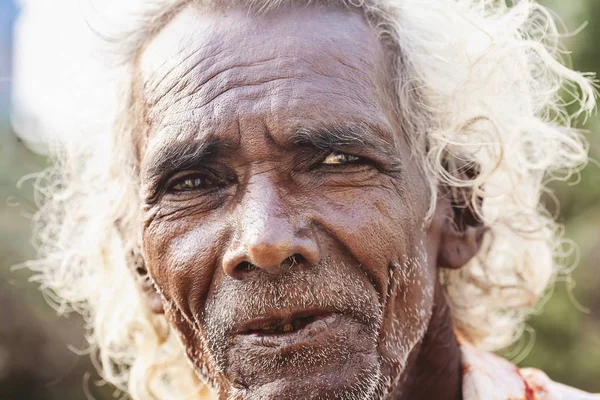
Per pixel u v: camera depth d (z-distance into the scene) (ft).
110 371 8.68
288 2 5.56
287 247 4.95
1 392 15.64
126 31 6.38
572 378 13.82
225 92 5.34
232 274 5.12
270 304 5.02
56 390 15.80
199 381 7.95
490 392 6.44
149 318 7.95
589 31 11.38
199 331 5.63
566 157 7.75
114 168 7.12
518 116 6.66
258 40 5.44
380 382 5.42
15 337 15.66
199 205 5.48
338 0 5.71
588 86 6.69
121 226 7.14
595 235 13.55
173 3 5.99
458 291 7.47
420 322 5.77
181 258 5.48
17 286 15.69
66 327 16.05
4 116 15.49
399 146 5.76
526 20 6.78
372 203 5.37
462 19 6.26
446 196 6.31
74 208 8.33
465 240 6.42
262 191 5.20
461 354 6.64
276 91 5.28
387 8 5.97
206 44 5.55
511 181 6.59
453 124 6.16
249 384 5.10
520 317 8.56
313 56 5.39
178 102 5.51
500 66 6.30
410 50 6.05
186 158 5.39
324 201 5.27
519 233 7.42
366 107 5.44
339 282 5.16
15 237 15.57
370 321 5.24
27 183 15.58
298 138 5.21
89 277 8.41
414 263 5.70
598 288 14.07
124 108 6.61
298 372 5.03
